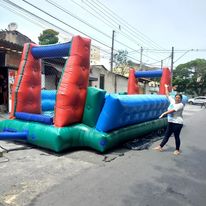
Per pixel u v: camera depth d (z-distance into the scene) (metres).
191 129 12.78
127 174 5.43
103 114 6.98
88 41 7.55
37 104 9.02
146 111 8.87
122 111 7.06
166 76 14.52
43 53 8.31
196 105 40.38
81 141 7.14
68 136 6.80
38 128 7.09
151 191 4.63
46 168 5.57
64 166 5.75
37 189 4.48
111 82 26.78
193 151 7.85
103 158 6.48
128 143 8.11
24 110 8.59
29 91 8.67
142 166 6.03
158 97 9.75
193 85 56.31
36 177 5.02
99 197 4.28
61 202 4.05
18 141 7.86
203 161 6.74
